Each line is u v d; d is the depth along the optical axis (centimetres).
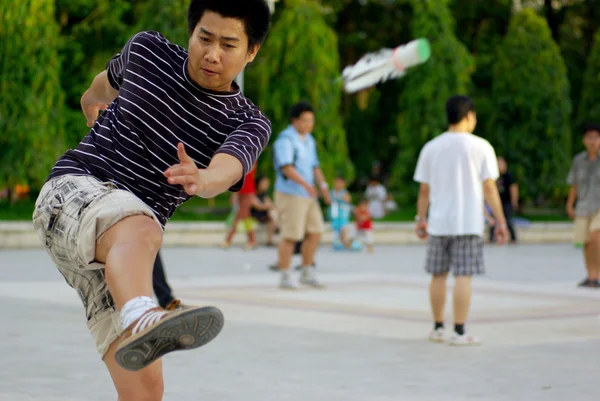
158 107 368
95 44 2802
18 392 566
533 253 2069
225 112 375
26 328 810
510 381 625
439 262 790
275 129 2359
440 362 692
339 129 2373
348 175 2383
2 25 2028
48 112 2064
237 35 360
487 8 3466
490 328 866
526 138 2783
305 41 2330
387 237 2347
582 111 3130
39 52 2052
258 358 697
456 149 787
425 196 823
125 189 370
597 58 3097
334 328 852
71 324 838
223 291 1154
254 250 2019
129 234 334
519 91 2780
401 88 3016
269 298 1083
